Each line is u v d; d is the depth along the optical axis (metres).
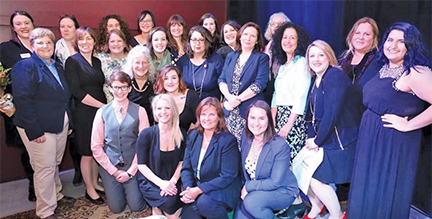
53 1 3.66
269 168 2.46
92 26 3.98
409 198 2.24
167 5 4.59
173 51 3.41
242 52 2.98
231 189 2.56
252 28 2.87
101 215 2.92
